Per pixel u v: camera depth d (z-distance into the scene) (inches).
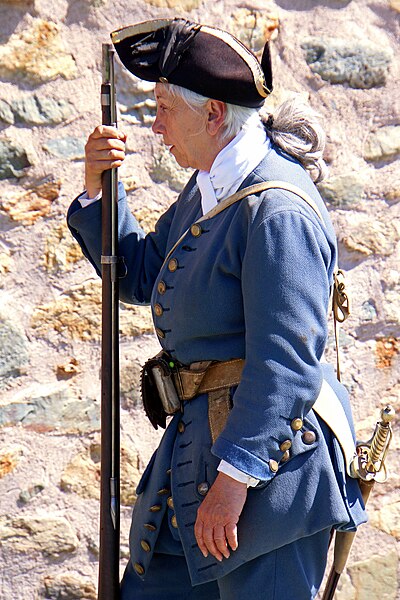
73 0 316.5
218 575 230.4
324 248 224.4
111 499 249.1
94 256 268.2
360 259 348.8
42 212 316.5
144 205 327.6
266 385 213.6
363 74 348.5
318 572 239.0
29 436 316.8
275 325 214.8
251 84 229.9
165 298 240.1
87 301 321.1
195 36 229.0
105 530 249.9
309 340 215.6
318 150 242.8
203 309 230.1
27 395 315.9
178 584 256.8
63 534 320.5
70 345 320.2
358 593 348.8
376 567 350.3
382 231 350.0
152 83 326.6
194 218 244.7
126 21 323.3
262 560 229.5
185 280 234.2
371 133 350.0
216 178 232.7
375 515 350.9
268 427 213.3
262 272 217.0
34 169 314.7
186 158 239.9
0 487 314.7
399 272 351.3
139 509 253.9
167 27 231.6
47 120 315.6
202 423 233.3
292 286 215.8
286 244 217.5
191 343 235.8
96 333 322.3
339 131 346.9
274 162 232.2
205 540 220.1
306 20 344.5
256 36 338.0
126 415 328.2
